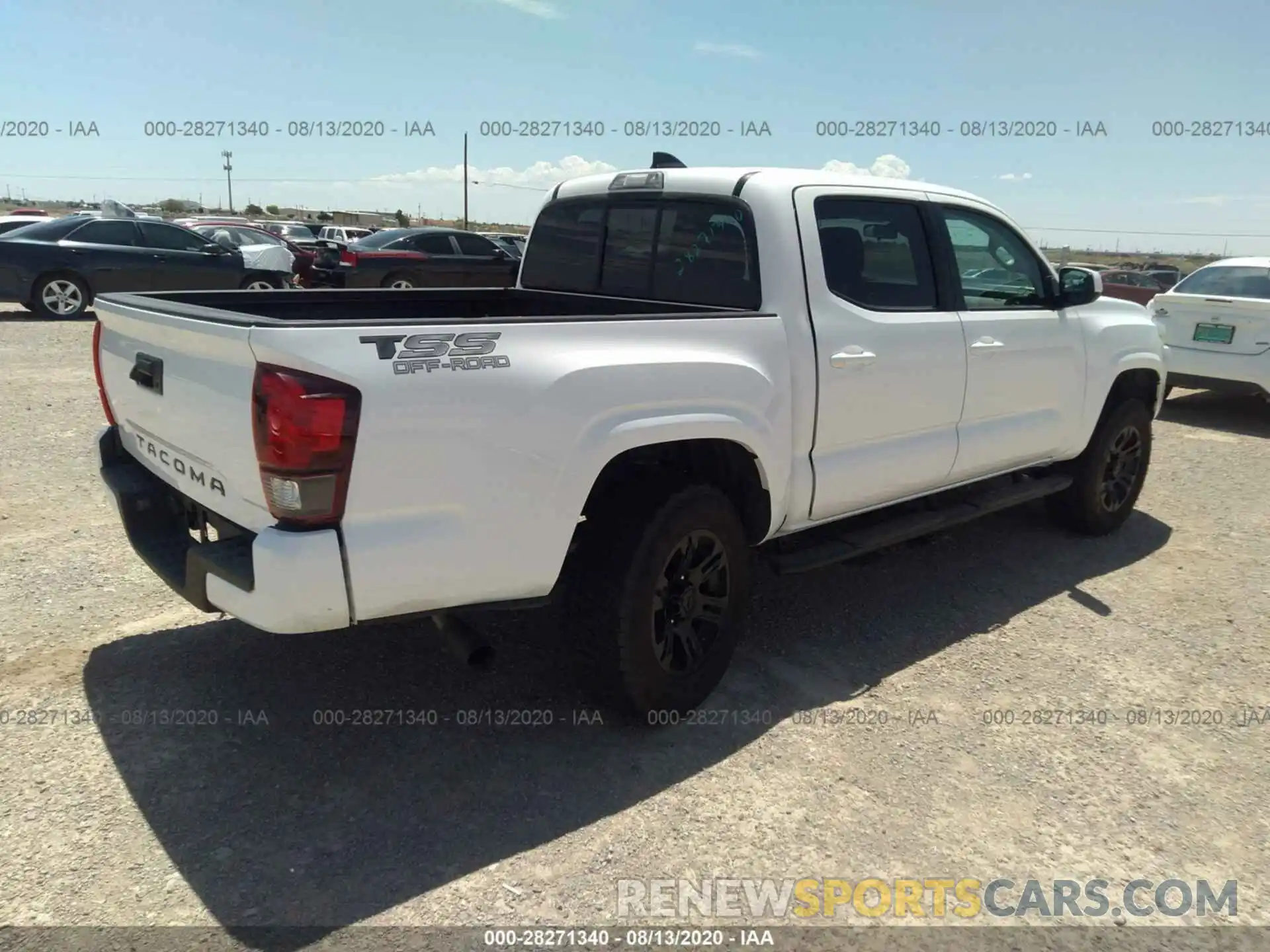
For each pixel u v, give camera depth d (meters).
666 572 3.28
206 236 16.58
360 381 2.48
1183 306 9.02
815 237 3.73
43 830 2.70
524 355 2.79
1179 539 5.71
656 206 4.12
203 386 2.75
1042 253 4.99
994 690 3.76
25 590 4.24
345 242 21.02
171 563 3.17
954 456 4.42
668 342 3.17
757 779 3.10
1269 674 3.96
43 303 13.26
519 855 2.70
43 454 6.26
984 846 2.82
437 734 3.29
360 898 2.50
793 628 4.29
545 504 2.85
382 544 2.59
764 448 3.45
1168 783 3.17
